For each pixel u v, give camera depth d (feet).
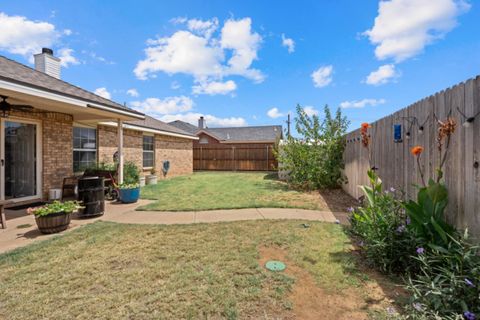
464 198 7.61
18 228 14.25
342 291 7.70
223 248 11.02
